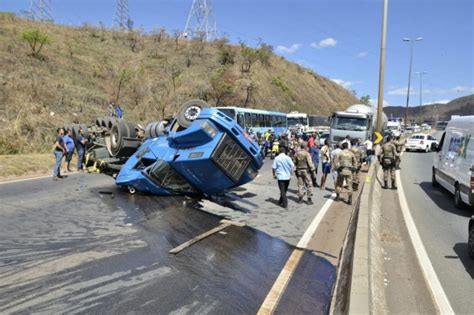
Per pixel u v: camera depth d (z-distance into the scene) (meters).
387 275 6.36
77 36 54.25
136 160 11.73
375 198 12.78
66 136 16.61
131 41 59.28
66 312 4.59
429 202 12.86
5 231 7.73
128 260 6.33
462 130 12.36
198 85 48.56
